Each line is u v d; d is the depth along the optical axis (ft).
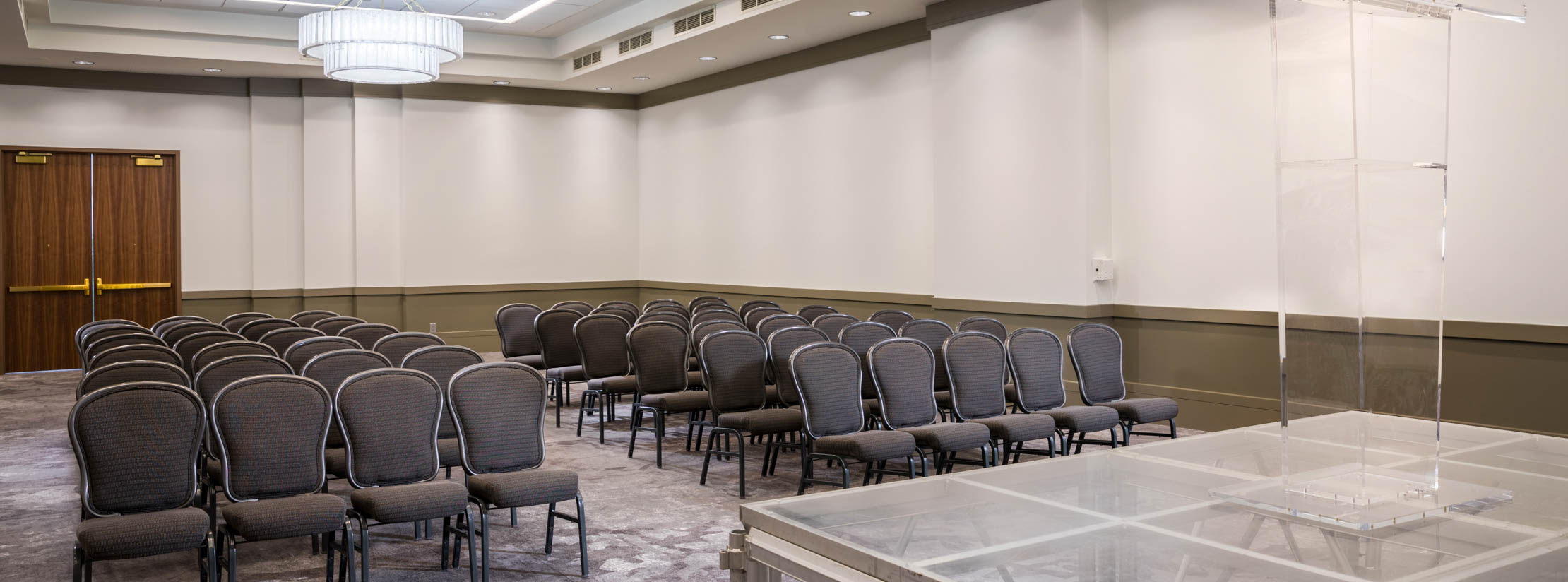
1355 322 7.75
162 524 11.63
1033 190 27.43
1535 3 18.69
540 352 30.63
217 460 15.87
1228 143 24.06
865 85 34.04
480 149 44.32
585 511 17.90
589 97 46.14
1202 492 7.50
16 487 20.18
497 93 44.37
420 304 43.55
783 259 38.27
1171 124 25.26
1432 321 7.92
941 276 30.25
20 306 39.17
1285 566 5.75
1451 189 20.03
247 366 16.44
